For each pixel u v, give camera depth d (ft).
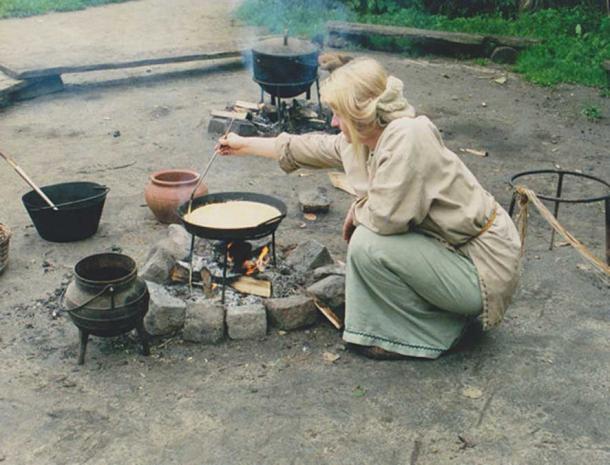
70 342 12.33
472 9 39.17
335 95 10.82
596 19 36.01
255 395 11.07
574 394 11.24
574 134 24.47
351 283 11.75
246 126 22.57
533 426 10.53
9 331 12.59
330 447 10.04
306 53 21.86
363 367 11.79
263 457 9.84
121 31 35.99
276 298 12.97
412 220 10.87
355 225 12.14
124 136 22.97
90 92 27.50
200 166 20.72
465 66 32.83
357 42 35.68
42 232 15.80
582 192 19.66
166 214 16.62
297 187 19.51
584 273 15.08
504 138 23.89
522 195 13.84
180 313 12.37
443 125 24.98
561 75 30.81
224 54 30.27
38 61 27.50
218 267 13.55
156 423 10.46
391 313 11.77
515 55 33.24
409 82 30.09
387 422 10.55
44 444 10.03
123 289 11.28
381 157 10.71
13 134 22.91
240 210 13.47
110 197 18.45
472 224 11.05
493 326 11.64
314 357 12.05
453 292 11.35
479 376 11.62
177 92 27.76
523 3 38.22
